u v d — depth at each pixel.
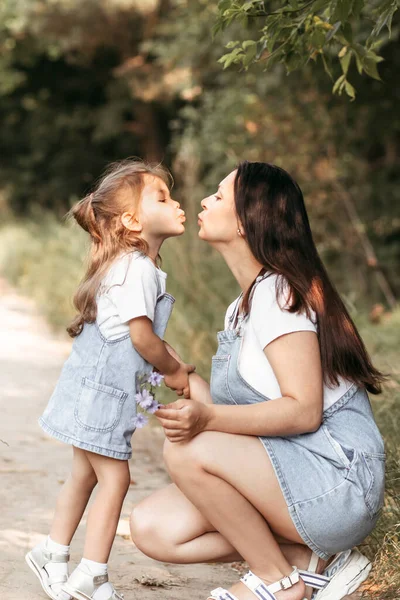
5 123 27.41
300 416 2.92
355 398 3.10
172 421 2.92
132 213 3.36
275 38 4.00
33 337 10.70
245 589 3.03
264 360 3.04
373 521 3.05
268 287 3.03
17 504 4.52
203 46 13.23
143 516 3.24
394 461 3.89
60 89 26.41
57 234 16.38
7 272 17.11
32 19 20.77
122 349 3.25
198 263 9.06
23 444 5.77
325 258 12.70
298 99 11.87
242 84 12.62
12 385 7.75
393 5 3.88
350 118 11.92
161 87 19.64
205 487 2.98
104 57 24.50
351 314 7.45
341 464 2.98
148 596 3.45
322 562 3.15
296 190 3.18
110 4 19.48
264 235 3.07
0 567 3.66
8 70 24.81
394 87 11.16
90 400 3.23
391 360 6.59
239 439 2.98
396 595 3.37
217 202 3.18
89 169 26.38
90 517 3.26
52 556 3.36
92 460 3.31
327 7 3.86
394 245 12.64
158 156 23.45
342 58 4.50
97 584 3.22
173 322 7.63
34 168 27.05
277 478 2.94
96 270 3.32
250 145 12.45
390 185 12.57
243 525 3.00
